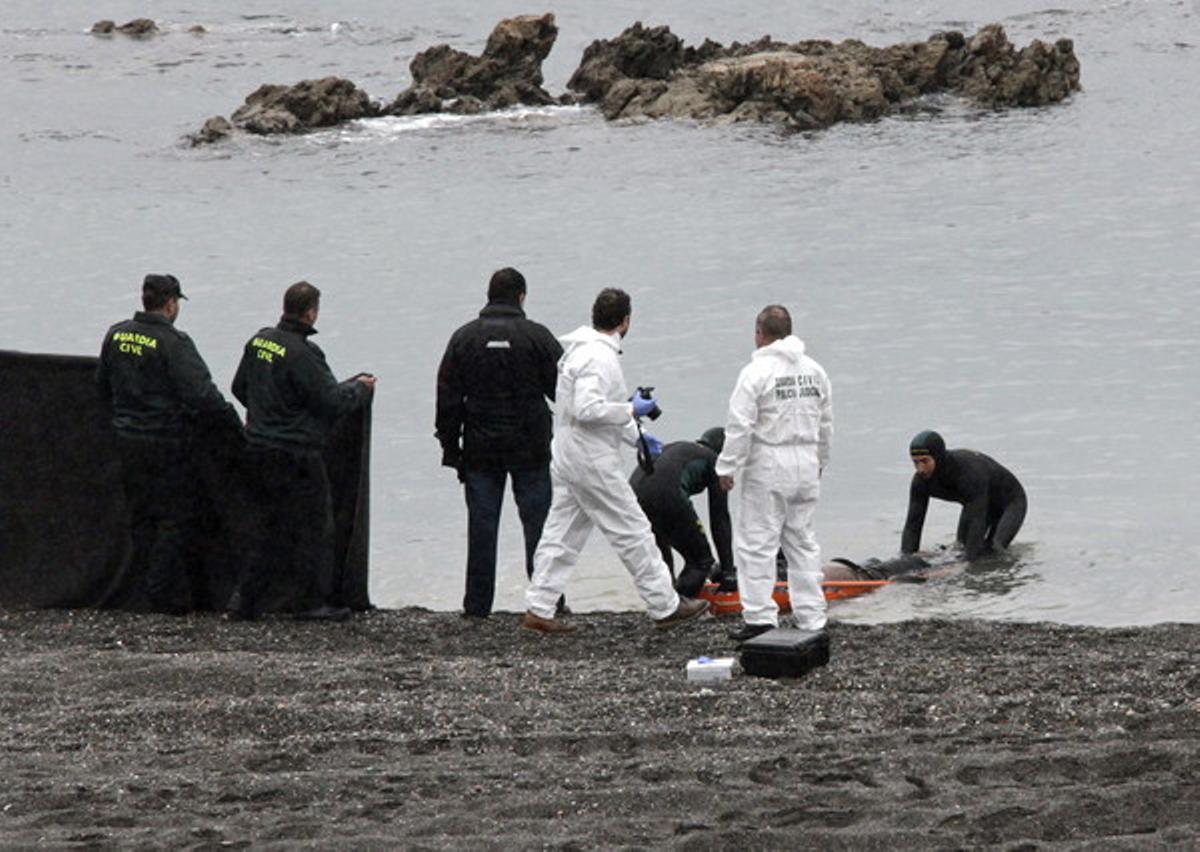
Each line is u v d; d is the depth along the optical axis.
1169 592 52.41
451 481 71.00
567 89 179.25
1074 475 70.00
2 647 40.38
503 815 26.02
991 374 89.19
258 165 156.75
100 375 43.19
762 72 166.50
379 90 196.50
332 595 45.06
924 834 24.20
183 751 30.34
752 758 28.62
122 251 125.94
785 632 37.25
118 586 44.44
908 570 54.72
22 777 28.77
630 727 31.44
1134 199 134.00
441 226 131.38
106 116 183.62
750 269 115.31
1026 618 49.94
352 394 42.91
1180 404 82.12
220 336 101.94
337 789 27.52
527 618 42.62
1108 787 26.12
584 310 106.88
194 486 43.78
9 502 44.59
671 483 48.25
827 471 71.38
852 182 142.62
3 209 141.00
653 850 24.00
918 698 33.12
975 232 124.69
